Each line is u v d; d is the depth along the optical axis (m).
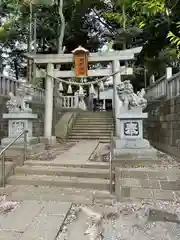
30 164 5.09
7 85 7.37
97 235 2.71
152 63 11.12
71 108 14.12
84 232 2.79
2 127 6.89
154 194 3.81
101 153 6.61
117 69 7.92
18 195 3.90
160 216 3.18
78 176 4.58
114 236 2.68
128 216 3.21
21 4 10.73
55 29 13.96
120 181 4.13
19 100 6.27
